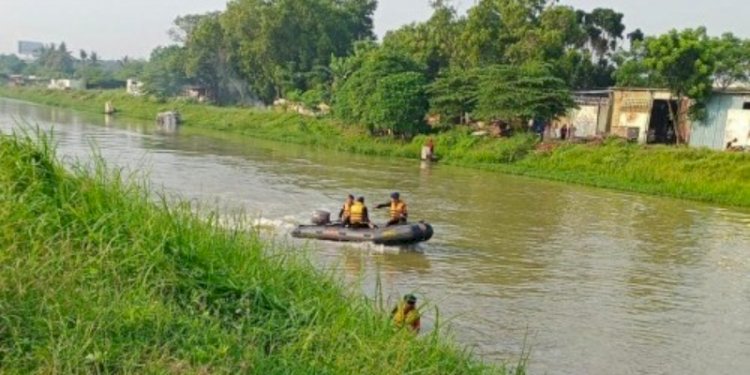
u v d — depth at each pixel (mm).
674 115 41844
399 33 64750
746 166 32875
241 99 87125
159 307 5297
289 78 71250
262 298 6188
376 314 7016
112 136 47969
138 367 4672
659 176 34688
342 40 76375
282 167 35344
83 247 5750
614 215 26047
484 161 41531
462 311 12789
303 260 8211
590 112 45438
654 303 14398
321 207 23172
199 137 53031
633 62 45281
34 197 6062
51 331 4707
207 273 6125
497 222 22891
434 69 59594
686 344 11984
